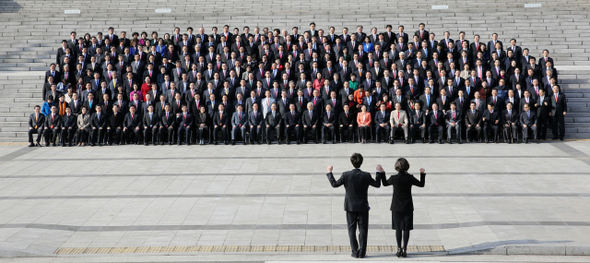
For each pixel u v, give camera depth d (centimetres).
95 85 2328
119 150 2120
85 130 2219
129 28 3062
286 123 2230
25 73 2692
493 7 3080
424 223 1265
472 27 2958
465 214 1322
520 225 1232
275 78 2359
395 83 2247
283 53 2455
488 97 2239
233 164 1862
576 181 1598
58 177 1722
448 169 1756
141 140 2300
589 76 2492
